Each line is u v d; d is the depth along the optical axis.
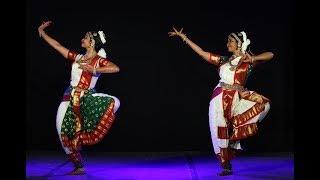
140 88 7.61
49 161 7.00
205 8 7.52
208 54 6.27
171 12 7.54
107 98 6.25
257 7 7.50
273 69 7.55
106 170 6.46
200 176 6.09
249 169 6.45
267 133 7.66
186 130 7.62
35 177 6.02
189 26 7.53
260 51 7.52
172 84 7.59
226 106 6.12
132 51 7.59
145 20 7.56
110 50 7.59
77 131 6.22
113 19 7.59
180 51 7.55
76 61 6.31
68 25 7.62
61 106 6.28
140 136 7.67
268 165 6.69
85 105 6.22
